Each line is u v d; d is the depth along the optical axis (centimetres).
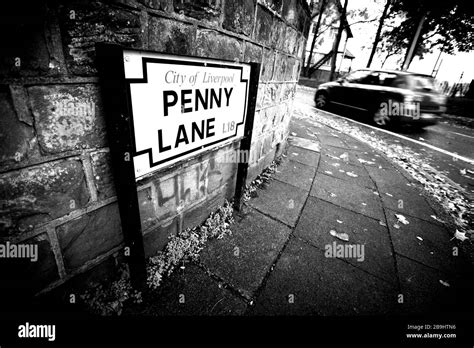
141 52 106
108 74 93
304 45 377
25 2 75
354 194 320
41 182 96
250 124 213
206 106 160
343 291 173
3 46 74
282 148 404
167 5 118
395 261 212
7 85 78
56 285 115
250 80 201
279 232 224
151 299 143
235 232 213
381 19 1836
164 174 151
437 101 661
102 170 117
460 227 281
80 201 112
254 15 196
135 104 111
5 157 84
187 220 191
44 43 83
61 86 91
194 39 140
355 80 839
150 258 164
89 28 92
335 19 2264
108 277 140
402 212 295
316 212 266
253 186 295
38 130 90
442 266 214
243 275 172
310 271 186
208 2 142
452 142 690
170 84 127
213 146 182
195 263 175
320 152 463
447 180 429
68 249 115
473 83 1648
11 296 102
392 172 420
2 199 87
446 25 1662
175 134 142
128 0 100
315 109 969
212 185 209
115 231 134
